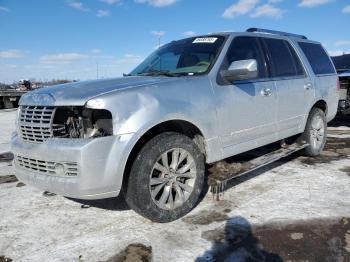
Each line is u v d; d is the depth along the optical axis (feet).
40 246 10.21
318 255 9.11
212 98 12.20
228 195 13.48
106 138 9.86
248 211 11.94
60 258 9.53
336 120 31.04
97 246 10.07
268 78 15.01
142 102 10.42
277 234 10.27
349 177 15.31
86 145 9.70
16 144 11.34
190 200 11.71
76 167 9.77
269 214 11.64
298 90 16.48
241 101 13.26
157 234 10.60
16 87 107.24
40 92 11.30
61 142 10.08
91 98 9.93
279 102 15.23
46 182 10.34
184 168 11.55
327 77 19.13
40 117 10.72
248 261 8.97
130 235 10.61
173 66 13.88
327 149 20.62
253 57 14.58
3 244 10.41
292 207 12.15
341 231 10.33
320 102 18.76
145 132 10.33
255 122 14.03
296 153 18.94
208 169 13.52
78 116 10.21
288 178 15.33
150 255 9.46
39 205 13.23
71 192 9.93
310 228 10.56
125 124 10.03
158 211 10.93
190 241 10.11
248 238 10.11
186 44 14.60
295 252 9.29
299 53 17.51
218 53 13.17
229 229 10.69
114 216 12.00
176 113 11.00
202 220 11.40
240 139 13.48
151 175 10.69
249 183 14.78
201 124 11.80
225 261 9.02
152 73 13.53
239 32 14.57
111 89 10.41
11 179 16.78
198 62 13.25
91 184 9.79
